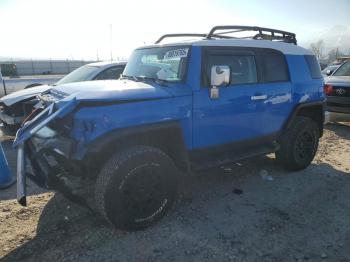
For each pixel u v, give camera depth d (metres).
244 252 3.31
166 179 3.69
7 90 10.05
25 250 3.31
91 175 3.64
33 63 51.19
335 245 3.45
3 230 3.66
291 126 5.29
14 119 6.92
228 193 4.64
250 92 4.56
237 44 4.57
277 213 4.09
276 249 3.36
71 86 4.05
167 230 3.68
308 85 5.47
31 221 3.85
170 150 4.11
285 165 5.45
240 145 4.65
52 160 3.62
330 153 6.60
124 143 3.75
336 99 8.56
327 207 4.26
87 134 3.32
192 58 4.04
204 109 4.07
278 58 5.11
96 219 3.88
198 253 3.29
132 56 4.91
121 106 3.46
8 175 4.94
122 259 3.19
